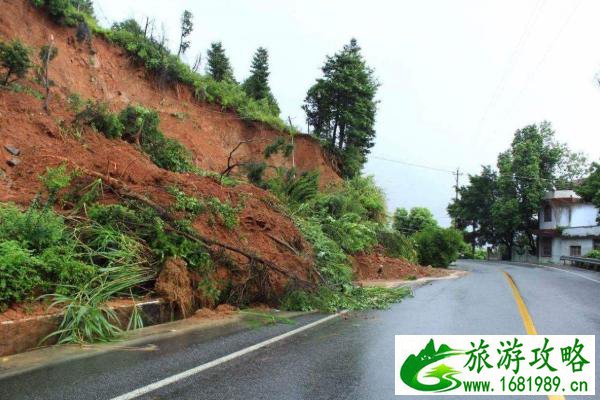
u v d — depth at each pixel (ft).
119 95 63.67
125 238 28.50
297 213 60.85
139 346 22.03
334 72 103.09
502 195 179.22
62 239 26.30
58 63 56.13
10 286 21.17
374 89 108.88
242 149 81.46
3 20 51.01
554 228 164.86
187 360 19.93
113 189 32.53
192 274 30.63
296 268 38.81
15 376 17.24
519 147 171.53
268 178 73.00
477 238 197.57
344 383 17.51
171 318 28.12
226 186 46.03
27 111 39.19
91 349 21.24
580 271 97.09
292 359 20.59
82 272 24.38
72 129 40.57
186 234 31.40
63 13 59.00
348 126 105.91
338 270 44.86
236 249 33.60
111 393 15.75
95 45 64.44
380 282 59.47
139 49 69.41
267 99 103.86
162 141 49.39
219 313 30.63
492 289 50.60
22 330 20.29
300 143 94.22
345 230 65.98
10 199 28.96
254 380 17.54
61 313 22.06
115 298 26.23
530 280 63.82
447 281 62.13
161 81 71.41
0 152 33.12
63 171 31.83
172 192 35.60
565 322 29.81
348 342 24.09
